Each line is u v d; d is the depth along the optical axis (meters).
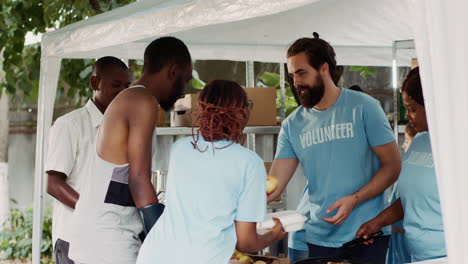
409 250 2.39
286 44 4.54
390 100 5.87
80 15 5.91
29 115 9.44
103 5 5.57
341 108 2.90
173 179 2.13
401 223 2.64
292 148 3.16
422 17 1.47
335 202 2.83
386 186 2.83
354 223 2.89
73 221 2.59
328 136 2.93
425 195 2.23
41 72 3.77
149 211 2.36
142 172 2.39
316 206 3.01
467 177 1.43
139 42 4.43
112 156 2.46
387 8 3.33
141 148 2.39
